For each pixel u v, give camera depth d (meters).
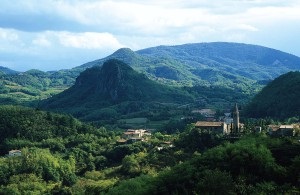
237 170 129.38
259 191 113.62
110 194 151.50
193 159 148.50
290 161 129.50
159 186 138.12
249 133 192.25
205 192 119.88
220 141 197.62
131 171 199.88
